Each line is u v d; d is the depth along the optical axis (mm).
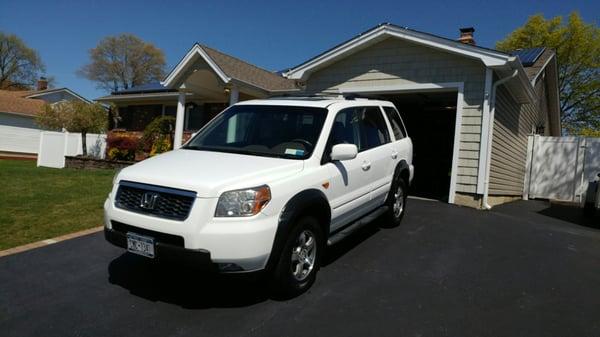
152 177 3896
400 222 7168
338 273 4859
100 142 20484
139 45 58938
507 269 5234
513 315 3969
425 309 4016
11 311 3900
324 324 3676
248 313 3859
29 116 32594
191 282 4562
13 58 55969
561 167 14883
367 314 3875
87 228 6680
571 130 35156
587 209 10195
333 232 4922
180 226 3582
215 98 17172
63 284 4504
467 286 4621
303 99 5602
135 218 3818
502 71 9438
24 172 13547
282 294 4078
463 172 9586
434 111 14055
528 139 15383
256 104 5473
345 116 5332
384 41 10758
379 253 5625
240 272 3607
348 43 10883
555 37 33625
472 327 3699
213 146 4988
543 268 5348
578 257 5949
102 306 4004
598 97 33438
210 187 3625
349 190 5027
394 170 6414
